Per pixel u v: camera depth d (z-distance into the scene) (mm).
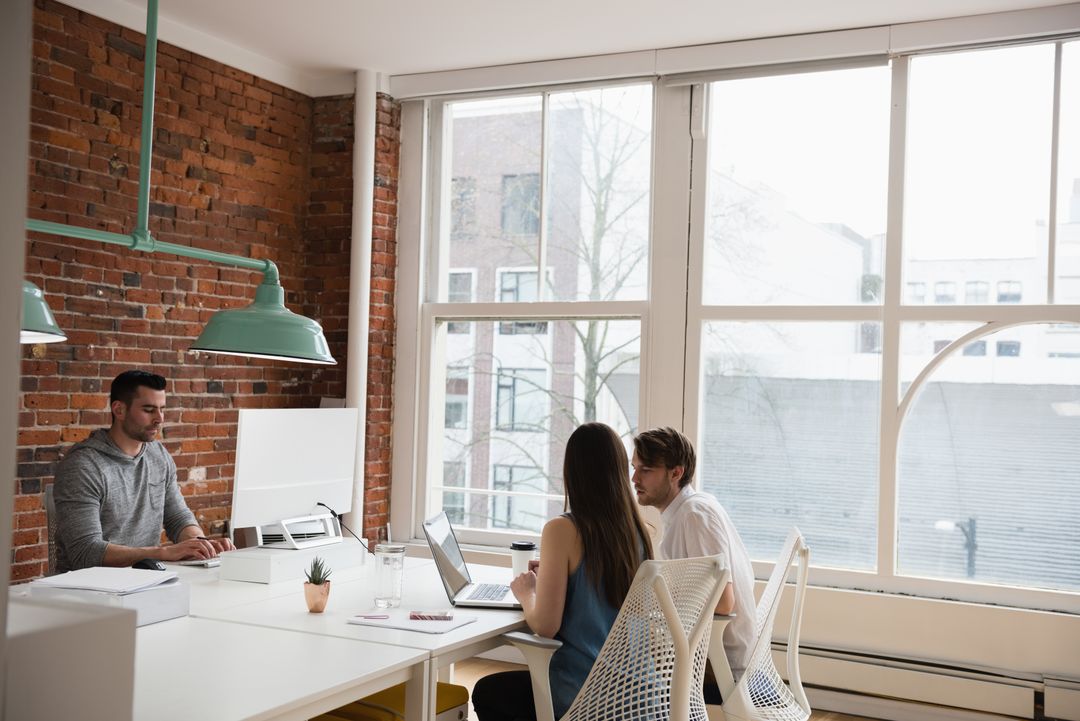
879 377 4586
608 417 5102
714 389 4883
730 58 4781
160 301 4668
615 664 2533
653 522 4910
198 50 4836
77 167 4277
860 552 4586
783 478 4738
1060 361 4273
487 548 5289
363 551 3752
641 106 5086
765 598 3168
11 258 1483
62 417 4207
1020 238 4371
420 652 2473
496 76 5273
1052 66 4332
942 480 4453
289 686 2145
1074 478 4242
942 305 4449
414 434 5508
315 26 4742
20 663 1547
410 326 5539
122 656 1657
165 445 4703
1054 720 4078
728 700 2986
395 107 5559
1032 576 4297
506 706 2896
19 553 4035
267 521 3295
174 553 3395
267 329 3002
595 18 4535
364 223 5367
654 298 4977
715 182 4930
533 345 5301
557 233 5266
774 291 4801
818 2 4262
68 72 4227
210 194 4941
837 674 4445
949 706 4277
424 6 4438
